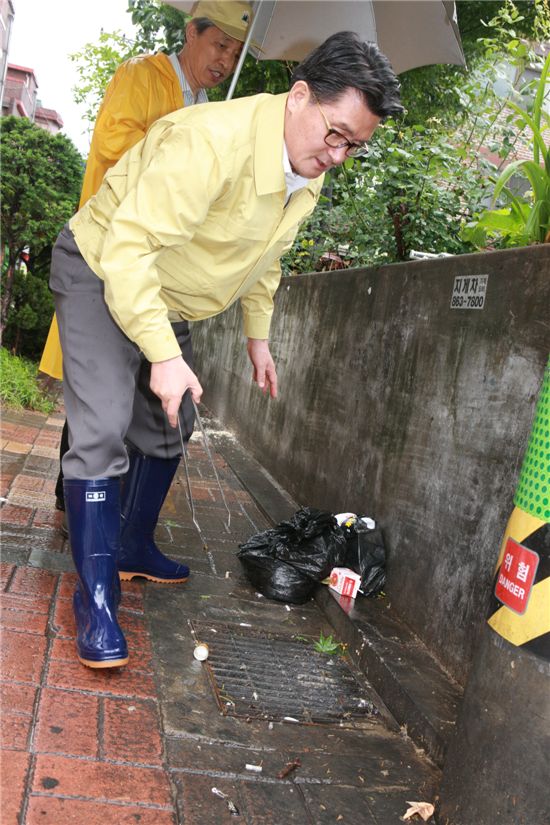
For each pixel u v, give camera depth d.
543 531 1.96
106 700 2.43
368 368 4.38
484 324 3.17
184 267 2.60
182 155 2.32
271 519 4.84
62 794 1.93
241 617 3.40
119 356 2.69
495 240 4.65
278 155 2.40
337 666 3.16
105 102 3.48
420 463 3.57
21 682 2.38
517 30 6.48
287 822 2.06
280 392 6.16
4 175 9.82
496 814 1.98
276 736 2.50
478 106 5.29
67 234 2.78
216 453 6.75
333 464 4.71
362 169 4.89
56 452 5.38
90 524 2.63
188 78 3.57
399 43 3.72
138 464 3.37
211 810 2.03
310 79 2.28
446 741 2.48
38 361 11.23
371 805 2.23
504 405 2.94
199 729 2.41
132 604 3.24
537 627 1.93
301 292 5.99
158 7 8.52
